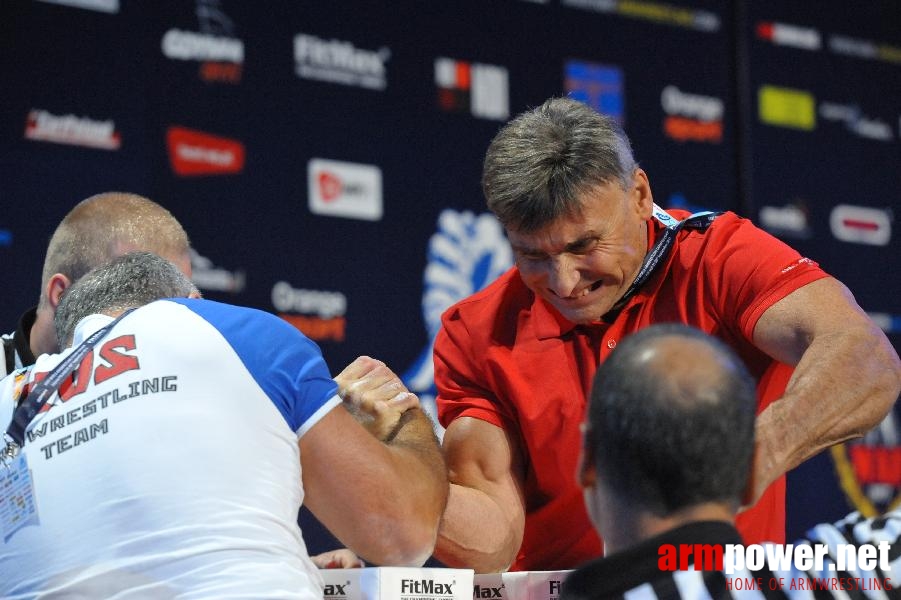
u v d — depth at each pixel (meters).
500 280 3.63
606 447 1.98
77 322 2.83
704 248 3.32
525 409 3.36
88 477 2.47
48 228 5.38
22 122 5.37
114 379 2.54
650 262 3.28
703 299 3.28
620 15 7.16
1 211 5.28
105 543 2.41
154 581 2.37
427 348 6.29
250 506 2.45
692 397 1.93
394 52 6.39
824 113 7.78
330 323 6.02
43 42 5.46
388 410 2.93
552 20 6.93
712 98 7.41
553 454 3.36
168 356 2.55
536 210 2.98
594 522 2.13
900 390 2.94
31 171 5.36
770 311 3.12
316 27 6.17
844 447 7.36
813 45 7.82
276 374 2.58
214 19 5.89
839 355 2.86
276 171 5.96
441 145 6.48
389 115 6.33
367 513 2.63
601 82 7.04
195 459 2.45
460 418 3.49
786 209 7.53
